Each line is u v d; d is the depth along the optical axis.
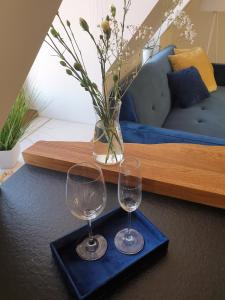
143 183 0.91
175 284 0.63
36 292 0.62
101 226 0.78
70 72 0.88
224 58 4.00
